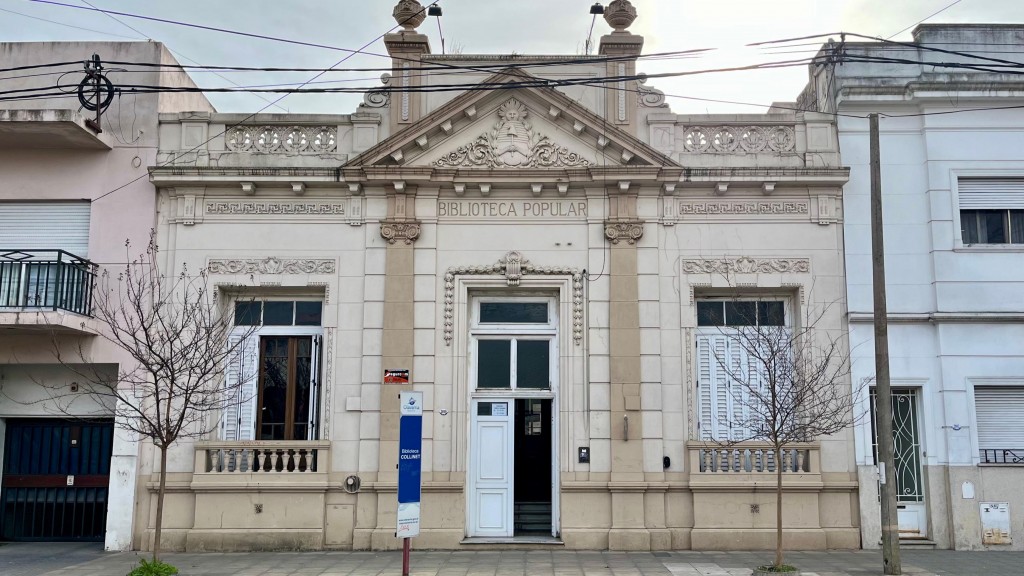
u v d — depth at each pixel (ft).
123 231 49.57
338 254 49.52
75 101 51.01
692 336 48.75
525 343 49.90
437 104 51.06
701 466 47.34
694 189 49.90
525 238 49.57
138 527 47.16
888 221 49.62
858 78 50.67
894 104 50.42
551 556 44.39
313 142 50.65
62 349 48.29
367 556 44.65
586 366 48.26
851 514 47.11
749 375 48.93
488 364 49.70
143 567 37.86
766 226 49.65
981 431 48.21
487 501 48.42
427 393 47.93
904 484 48.19
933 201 49.47
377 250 49.39
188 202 49.83
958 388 47.80
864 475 47.16
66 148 50.39
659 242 49.47
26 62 51.39
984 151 50.11
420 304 48.80
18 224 50.24
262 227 49.80
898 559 39.29
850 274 48.96
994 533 46.52
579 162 49.60
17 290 46.16
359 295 49.14
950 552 45.62
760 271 49.21
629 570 40.42
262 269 49.39
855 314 48.37
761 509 46.83
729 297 50.26
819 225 49.52
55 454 51.31
